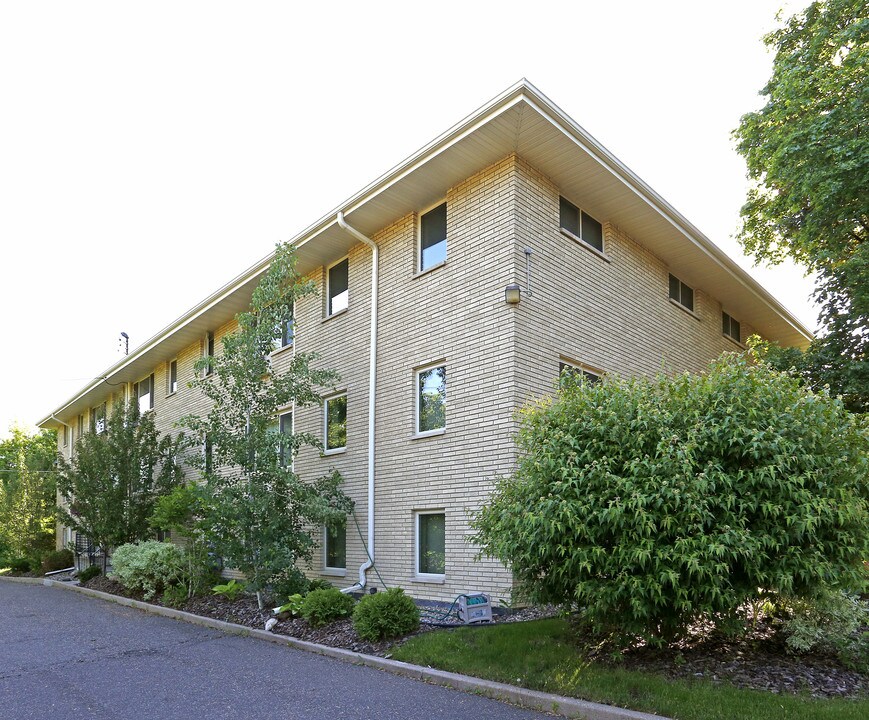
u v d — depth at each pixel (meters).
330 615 9.41
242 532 11.07
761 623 7.16
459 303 11.40
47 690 7.04
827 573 5.75
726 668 6.15
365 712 5.96
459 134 10.51
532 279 10.89
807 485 5.95
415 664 7.33
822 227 13.02
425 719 5.73
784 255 18.38
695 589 5.75
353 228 13.09
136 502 17.91
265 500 10.98
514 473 7.37
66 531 30.42
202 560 13.18
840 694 5.52
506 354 10.41
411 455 11.80
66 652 8.99
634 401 6.55
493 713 5.85
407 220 12.80
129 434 18.48
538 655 6.89
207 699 6.52
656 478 5.89
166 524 14.28
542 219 11.31
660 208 12.70
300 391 11.93
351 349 13.69
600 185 11.85
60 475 19.16
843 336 13.73
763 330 19.58
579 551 5.97
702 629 7.07
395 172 11.59
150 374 23.59
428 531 11.47
